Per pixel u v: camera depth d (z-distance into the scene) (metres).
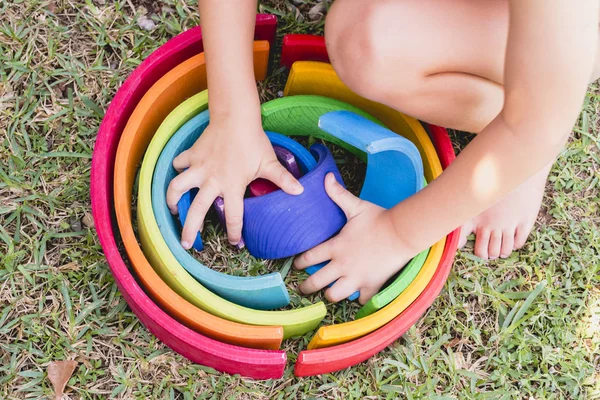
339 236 1.22
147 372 1.20
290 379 1.22
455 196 0.99
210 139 1.16
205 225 1.31
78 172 1.31
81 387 1.17
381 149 1.08
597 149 1.51
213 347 1.05
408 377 1.26
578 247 1.42
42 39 1.38
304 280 1.29
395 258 1.17
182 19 1.45
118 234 1.28
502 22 1.11
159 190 1.16
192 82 1.27
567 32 0.76
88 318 1.21
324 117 1.16
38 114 1.33
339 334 1.08
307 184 1.19
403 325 1.12
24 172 1.28
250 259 1.30
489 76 1.15
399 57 1.13
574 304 1.38
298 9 1.51
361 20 1.13
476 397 1.27
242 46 1.11
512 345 1.33
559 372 1.31
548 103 0.82
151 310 1.04
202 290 1.09
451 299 1.33
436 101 1.21
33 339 1.18
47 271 1.23
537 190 1.35
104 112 1.36
